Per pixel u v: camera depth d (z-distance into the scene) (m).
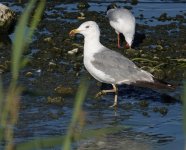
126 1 26.02
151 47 20.30
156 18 23.66
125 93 16.25
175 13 24.36
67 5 25.20
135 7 25.20
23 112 14.50
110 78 15.16
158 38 21.11
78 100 8.17
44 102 15.23
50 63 18.19
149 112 14.81
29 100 15.34
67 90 16.03
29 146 8.65
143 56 19.22
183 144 12.82
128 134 13.35
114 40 21.03
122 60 15.30
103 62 15.20
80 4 24.86
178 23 22.91
